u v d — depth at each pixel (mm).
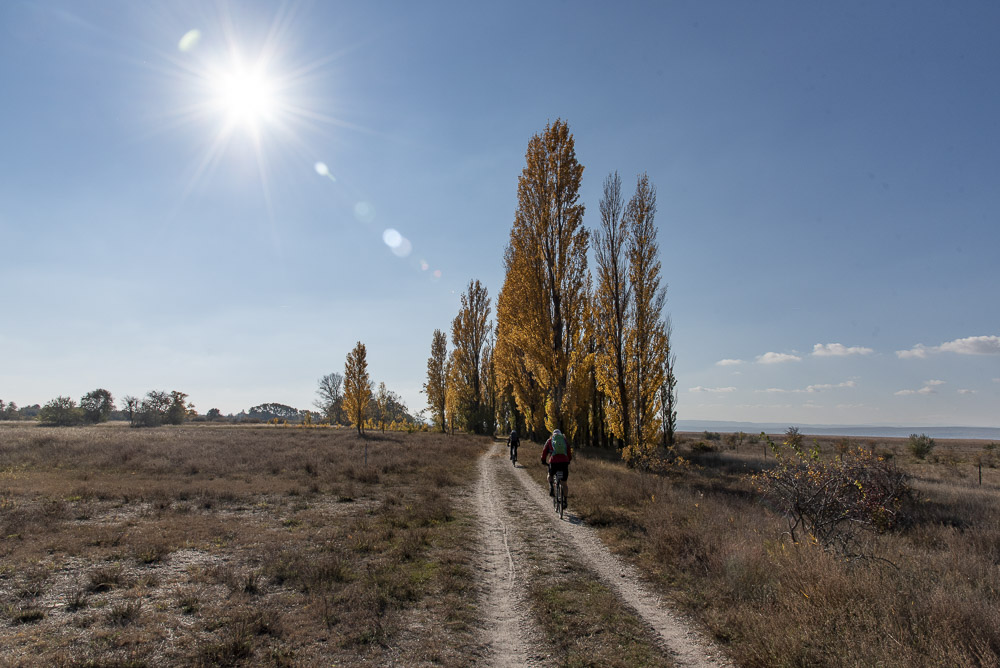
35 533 7875
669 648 4590
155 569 6355
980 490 17625
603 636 4812
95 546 7273
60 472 16484
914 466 28031
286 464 19906
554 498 12023
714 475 19234
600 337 22531
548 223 24250
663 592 6141
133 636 4289
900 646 3943
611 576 6773
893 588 5152
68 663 3729
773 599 5414
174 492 12406
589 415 33156
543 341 23344
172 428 54688
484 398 50188
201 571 6219
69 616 4742
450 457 23844
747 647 4383
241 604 5152
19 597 5188
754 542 7359
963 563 6699
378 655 4184
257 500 11914
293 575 6105
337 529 8898
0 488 12461
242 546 7613
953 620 4297
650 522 9438
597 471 17312
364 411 46281
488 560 7469
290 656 4059
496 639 4742
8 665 3670
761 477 7793
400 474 17469
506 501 12680
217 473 17062
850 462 8609
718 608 5445
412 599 5582
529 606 5613
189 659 3920
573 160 24297
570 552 7953
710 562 6766
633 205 21859
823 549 6297
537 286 23766
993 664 3688
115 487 13172
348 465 18438
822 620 4594
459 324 49062
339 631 4594
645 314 21328
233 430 51469
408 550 7383
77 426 57188
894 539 8469
